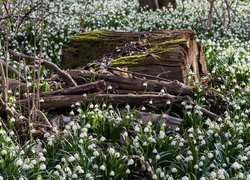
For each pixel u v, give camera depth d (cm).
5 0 753
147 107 819
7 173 581
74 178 590
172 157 658
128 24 1766
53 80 929
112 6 2111
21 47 1314
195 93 855
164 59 918
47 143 675
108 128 730
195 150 649
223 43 1430
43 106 795
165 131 743
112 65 934
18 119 727
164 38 1018
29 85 831
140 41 1025
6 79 738
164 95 817
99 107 792
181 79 905
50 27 1593
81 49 1115
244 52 1286
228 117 753
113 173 600
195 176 605
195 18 1906
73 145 661
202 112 800
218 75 1065
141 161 623
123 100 810
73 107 803
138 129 686
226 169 649
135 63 926
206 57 1245
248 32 1733
